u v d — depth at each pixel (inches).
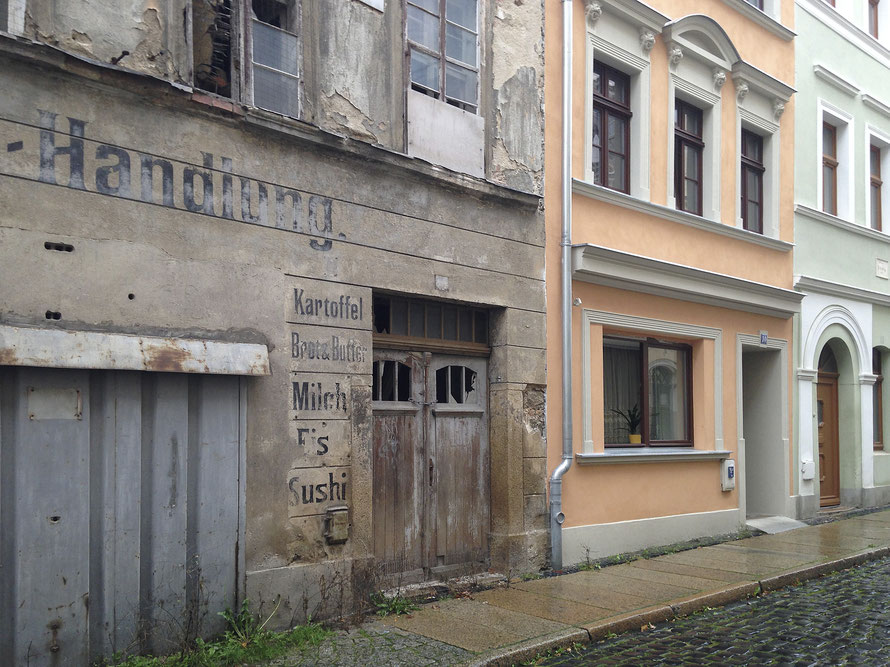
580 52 378.0
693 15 432.8
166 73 227.6
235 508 237.1
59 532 201.3
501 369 330.0
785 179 516.7
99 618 208.1
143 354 214.5
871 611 288.7
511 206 335.6
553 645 238.4
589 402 368.8
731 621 275.7
